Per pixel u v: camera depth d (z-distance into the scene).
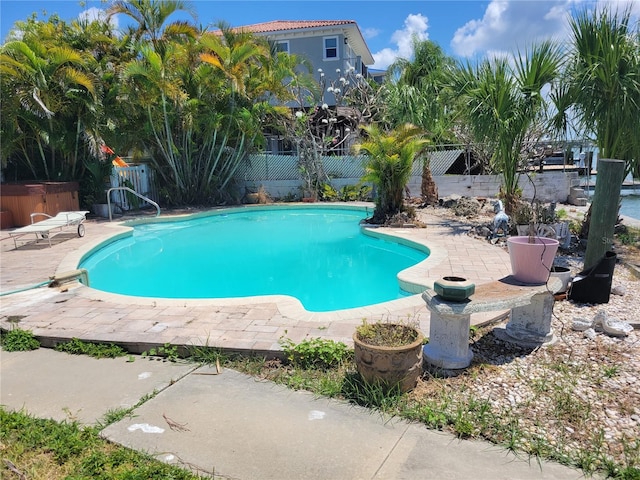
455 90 9.80
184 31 15.48
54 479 2.34
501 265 7.14
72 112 13.26
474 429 2.78
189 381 3.50
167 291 7.36
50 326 4.59
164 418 2.94
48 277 6.78
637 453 2.51
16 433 2.75
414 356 3.19
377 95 18.53
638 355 3.78
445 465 2.45
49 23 14.31
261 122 17.27
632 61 7.05
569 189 14.96
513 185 9.83
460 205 13.30
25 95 12.12
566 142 8.59
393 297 6.83
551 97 8.12
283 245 10.79
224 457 2.52
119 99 14.27
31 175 14.19
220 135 16.55
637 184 20.66
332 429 2.81
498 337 4.18
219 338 4.16
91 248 9.09
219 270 8.60
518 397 3.15
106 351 4.06
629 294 5.54
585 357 3.77
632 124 7.19
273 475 2.37
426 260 7.54
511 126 9.08
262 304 5.23
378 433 2.76
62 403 3.17
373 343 3.23
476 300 3.50
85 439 2.69
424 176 14.80
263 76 16.78
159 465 2.43
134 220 13.20
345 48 24.47
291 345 3.85
